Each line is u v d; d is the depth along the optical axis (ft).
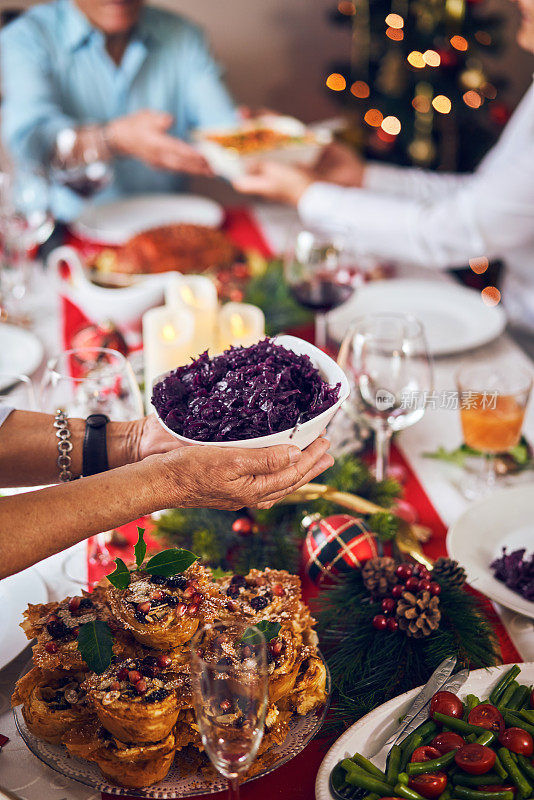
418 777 2.30
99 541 3.65
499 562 3.32
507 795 2.23
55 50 8.86
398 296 5.93
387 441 3.81
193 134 7.36
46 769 2.57
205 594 2.69
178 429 2.71
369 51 9.59
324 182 6.86
